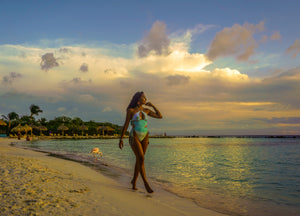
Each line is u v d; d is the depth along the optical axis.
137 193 4.81
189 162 12.54
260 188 6.19
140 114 5.05
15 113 71.06
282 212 4.05
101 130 77.94
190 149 25.97
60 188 4.21
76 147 26.36
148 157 15.70
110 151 20.83
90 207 3.18
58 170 6.83
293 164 12.20
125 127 5.09
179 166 10.71
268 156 17.30
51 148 23.39
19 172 5.54
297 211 4.11
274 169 10.20
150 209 3.51
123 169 9.00
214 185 6.46
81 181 5.32
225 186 6.37
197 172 8.92
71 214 2.80
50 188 4.14
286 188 6.21
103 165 10.02
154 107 5.28
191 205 4.20
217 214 3.75
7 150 14.70
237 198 5.03
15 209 2.88
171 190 5.54
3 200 3.25
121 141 5.09
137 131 4.97
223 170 9.65
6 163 6.98
